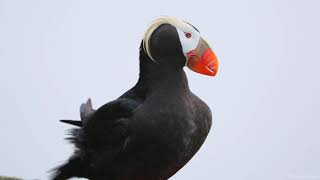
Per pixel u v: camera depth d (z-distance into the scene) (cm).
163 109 1212
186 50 1256
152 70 1258
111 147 1252
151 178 1234
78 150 1309
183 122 1212
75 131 1332
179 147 1216
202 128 1258
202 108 1267
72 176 1348
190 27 1266
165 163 1218
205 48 1265
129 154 1222
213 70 1263
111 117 1250
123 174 1241
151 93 1239
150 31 1261
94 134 1277
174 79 1252
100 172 1276
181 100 1230
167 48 1255
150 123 1200
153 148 1204
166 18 1269
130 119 1218
